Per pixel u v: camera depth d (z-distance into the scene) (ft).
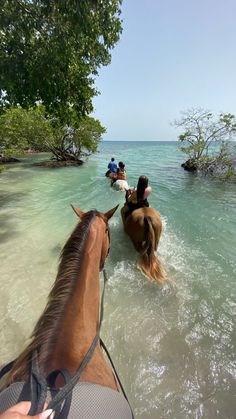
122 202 30.04
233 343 9.99
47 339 4.53
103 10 21.98
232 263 15.78
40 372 3.72
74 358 4.51
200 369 8.91
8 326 10.71
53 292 5.59
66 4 19.81
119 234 19.40
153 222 14.40
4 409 3.58
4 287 13.25
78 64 27.73
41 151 109.29
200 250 17.46
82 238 6.74
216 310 11.71
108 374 5.27
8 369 5.32
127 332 10.41
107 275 14.16
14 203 28.84
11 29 22.11
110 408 3.96
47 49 22.61
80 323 5.08
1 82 23.21
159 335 10.30
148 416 7.48
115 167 47.62
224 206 28.63
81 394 3.93
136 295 12.60
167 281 13.66
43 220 23.18
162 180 45.65
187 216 24.85
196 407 7.73
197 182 43.93
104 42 25.04
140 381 8.50
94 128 73.05
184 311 11.60
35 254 16.78
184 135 58.80
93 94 31.27
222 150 54.44
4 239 18.99
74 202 29.71
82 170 57.93
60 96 28.09
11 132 64.85
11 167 61.05
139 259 14.25
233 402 7.86
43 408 3.06
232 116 52.44
